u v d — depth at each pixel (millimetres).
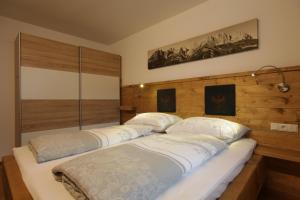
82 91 2848
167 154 1017
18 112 2365
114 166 828
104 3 2277
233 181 1096
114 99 3273
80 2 2262
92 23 2834
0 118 2693
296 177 1505
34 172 1043
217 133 1564
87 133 1650
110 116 3203
